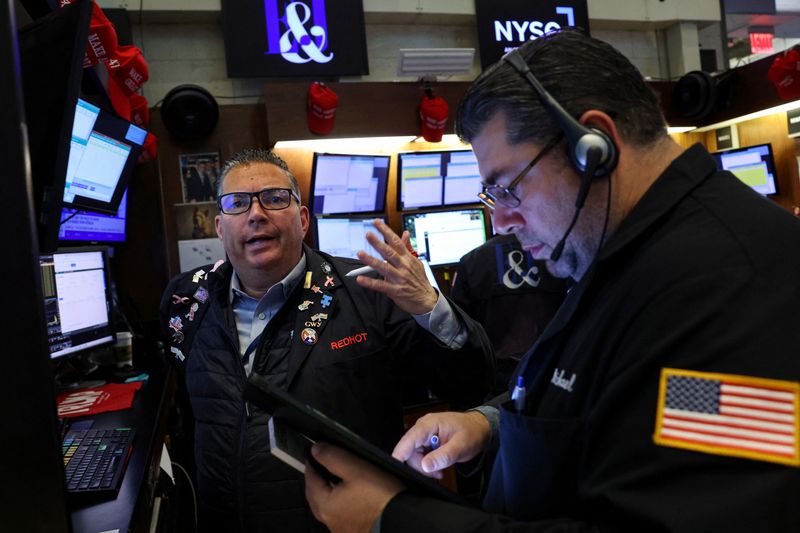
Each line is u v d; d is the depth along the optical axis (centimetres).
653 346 54
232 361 152
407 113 354
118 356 247
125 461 117
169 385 208
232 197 156
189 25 370
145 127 310
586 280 64
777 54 366
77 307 219
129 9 344
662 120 68
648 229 61
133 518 95
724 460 48
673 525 47
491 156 70
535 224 70
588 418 57
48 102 87
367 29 402
